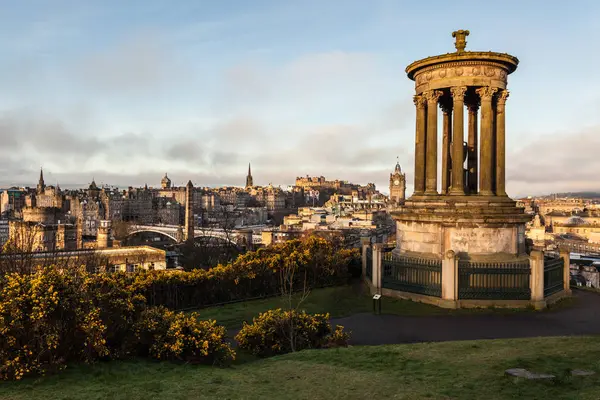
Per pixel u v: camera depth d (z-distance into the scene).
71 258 47.59
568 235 168.00
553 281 25.39
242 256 29.69
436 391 11.20
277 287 29.52
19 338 13.01
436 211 26.61
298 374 13.43
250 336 17.88
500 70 27.20
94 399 11.16
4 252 33.97
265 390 11.99
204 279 27.02
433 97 27.92
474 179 31.45
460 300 23.66
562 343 15.58
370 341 19.09
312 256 30.98
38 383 12.27
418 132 29.42
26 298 13.04
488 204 26.36
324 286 30.92
